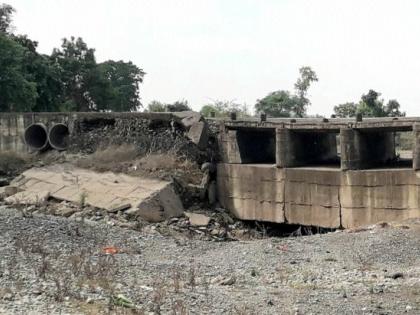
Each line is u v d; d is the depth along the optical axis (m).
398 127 31.67
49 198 35.97
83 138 42.94
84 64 80.38
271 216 35.88
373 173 32.12
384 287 18.98
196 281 19.86
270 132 39.34
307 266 22.55
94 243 25.52
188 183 37.06
